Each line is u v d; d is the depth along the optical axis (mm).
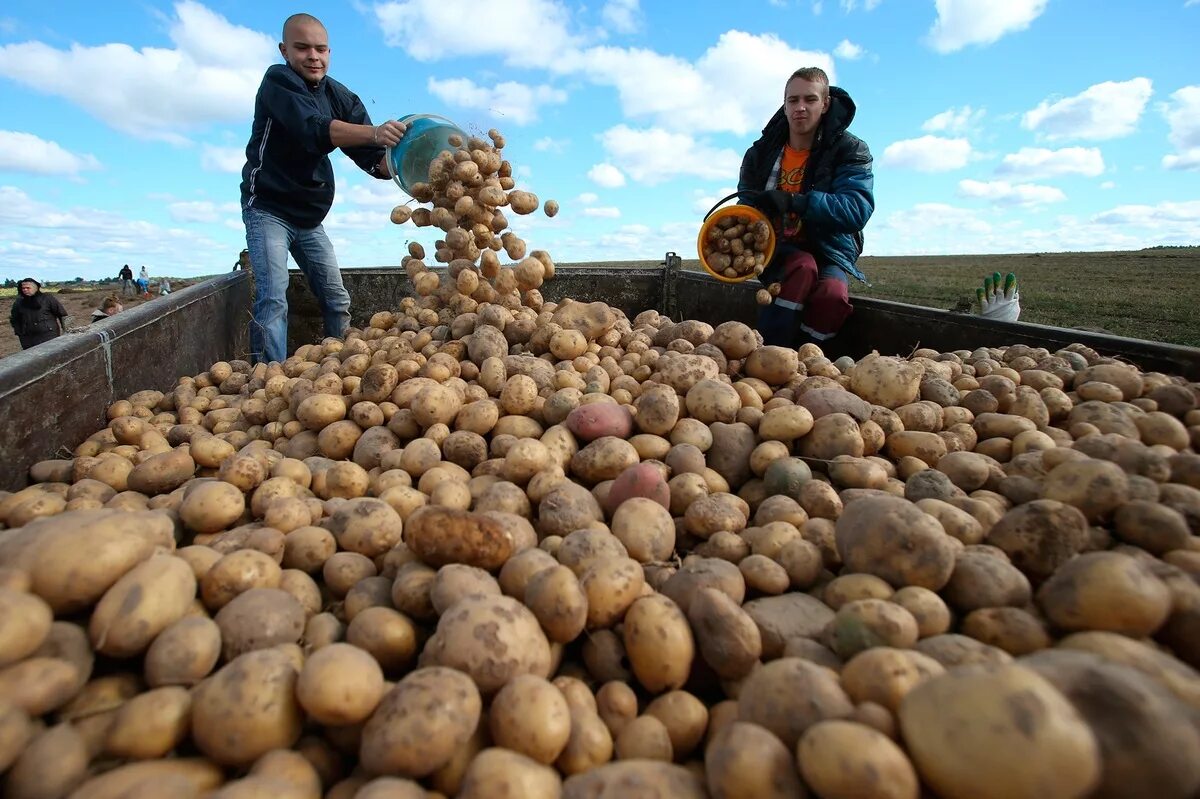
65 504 2406
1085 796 1091
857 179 5805
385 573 2125
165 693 1472
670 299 7719
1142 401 3148
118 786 1271
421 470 2871
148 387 4266
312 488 2852
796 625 1843
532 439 2770
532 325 4199
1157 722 1125
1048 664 1285
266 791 1244
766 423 2898
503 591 1918
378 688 1484
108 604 1601
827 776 1198
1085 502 2131
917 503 2277
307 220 6086
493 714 1486
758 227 5496
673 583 1965
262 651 1542
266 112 5570
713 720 1643
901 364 3324
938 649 1593
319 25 5625
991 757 1097
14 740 1297
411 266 5000
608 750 1544
